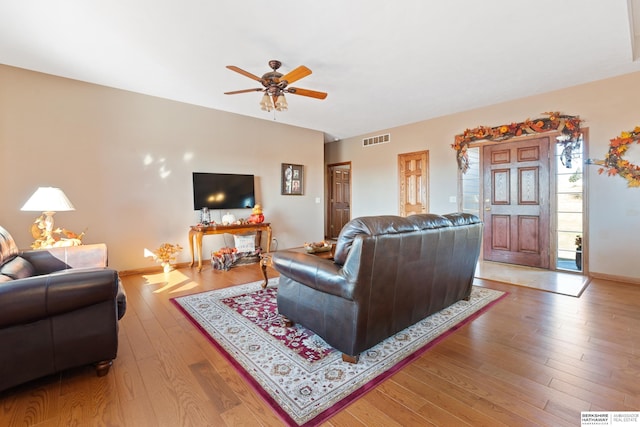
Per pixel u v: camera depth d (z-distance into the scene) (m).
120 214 4.19
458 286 2.85
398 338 2.27
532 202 4.50
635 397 1.59
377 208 6.56
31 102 3.57
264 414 1.49
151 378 1.79
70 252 2.77
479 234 2.97
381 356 2.02
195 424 1.42
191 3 2.24
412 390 1.67
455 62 3.27
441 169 5.45
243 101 4.58
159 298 3.21
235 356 2.04
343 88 4.01
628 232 3.71
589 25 2.58
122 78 3.69
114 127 4.11
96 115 3.97
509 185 4.71
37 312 1.56
